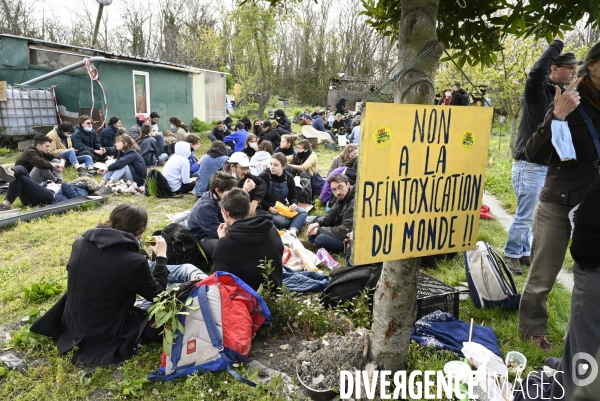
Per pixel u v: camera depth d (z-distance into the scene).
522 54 9.80
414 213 2.22
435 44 2.15
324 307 3.61
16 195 6.59
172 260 4.28
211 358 2.81
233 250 3.32
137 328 3.11
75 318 3.03
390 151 2.08
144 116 11.82
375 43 38.62
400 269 2.51
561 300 3.89
